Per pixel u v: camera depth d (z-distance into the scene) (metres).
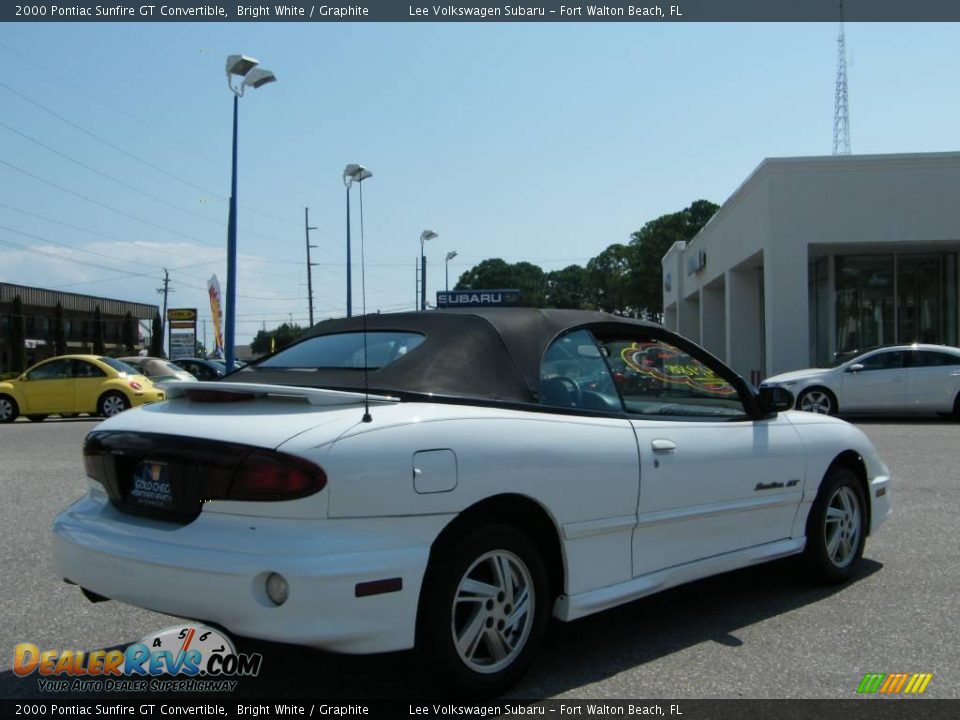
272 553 3.05
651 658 4.10
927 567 5.70
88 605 4.88
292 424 3.27
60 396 18.58
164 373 22.75
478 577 3.55
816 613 4.78
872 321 23.23
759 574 5.60
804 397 16.14
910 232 20.73
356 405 3.43
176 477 3.36
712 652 4.18
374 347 4.08
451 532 3.40
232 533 3.17
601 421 4.01
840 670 3.94
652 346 4.67
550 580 3.84
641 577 4.10
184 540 3.23
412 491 3.24
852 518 5.45
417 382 3.68
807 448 5.07
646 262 63.44
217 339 42.34
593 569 3.88
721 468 4.48
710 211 62.62
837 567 5.29
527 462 3.59
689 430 4.40
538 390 3.89
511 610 3.60
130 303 69.62
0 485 8.93
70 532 3.60
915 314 23.12
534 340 4.06
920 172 20.67
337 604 3.04
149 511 3.47
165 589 3.20
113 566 3.36
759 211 22.09
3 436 14.60
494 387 3.79
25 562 5.77
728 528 4.58
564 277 88.69
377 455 3.20
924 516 7.23
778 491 4.86
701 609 4.88
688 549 4.35
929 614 4.75
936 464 10.10
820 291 24.42
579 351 4.25
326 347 4.30
